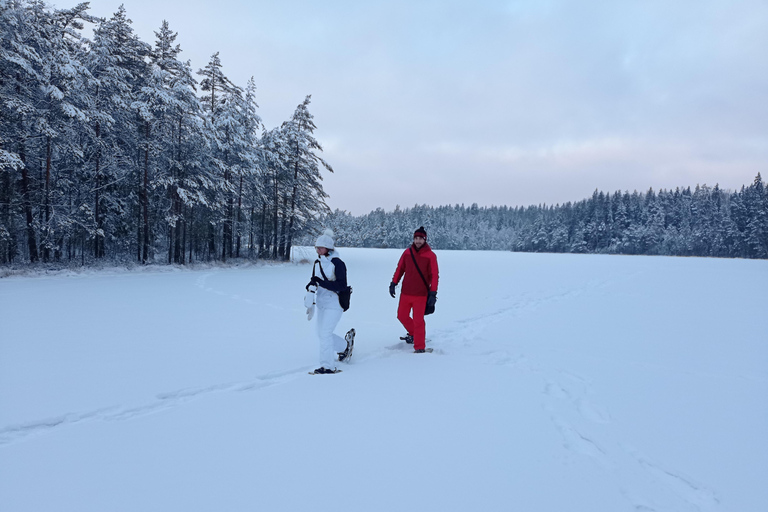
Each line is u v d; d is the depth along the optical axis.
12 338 6.26
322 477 2.54
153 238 24.20
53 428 3.23
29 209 17.23
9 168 15.67
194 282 15.45
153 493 2.34
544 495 2.39
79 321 7.64
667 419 3.59
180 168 21.75
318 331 4.89
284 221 32.72
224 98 26.59
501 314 9.33
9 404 3.67
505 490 2.43
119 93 19.77
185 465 2.67
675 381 4.68
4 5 15.02
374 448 2.94
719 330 7.77
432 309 5.80
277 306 10.00
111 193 21.44
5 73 15.89
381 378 4.64
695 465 2.80
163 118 20.83
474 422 3.44
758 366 5.34
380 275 20.34
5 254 17.30
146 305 9.69
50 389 4.09
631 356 5.79
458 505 2.26
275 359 5.34
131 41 21.84
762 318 9.16
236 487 2.41
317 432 3.20
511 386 4.40
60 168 19.14
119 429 3.22
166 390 4.10
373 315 9.11
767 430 3.40
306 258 36.59
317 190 33.56
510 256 49.59
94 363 5.01
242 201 29.39
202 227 26.48
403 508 2.22
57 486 2.40
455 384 4.45
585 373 4.94
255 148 28.86
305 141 31.80
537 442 3.10
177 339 6.38
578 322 8.43
